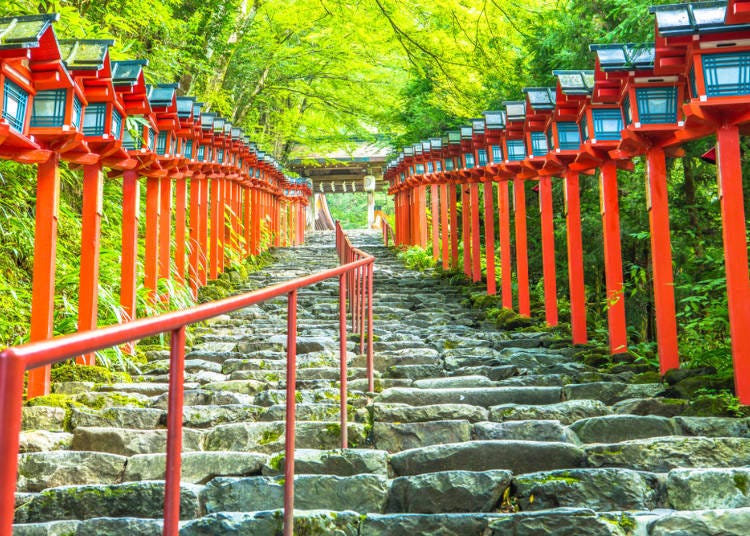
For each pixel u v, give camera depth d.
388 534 3.26
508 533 3.20
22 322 6.50
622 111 6.06
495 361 6.90
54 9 7.60
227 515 3.33
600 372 6.40
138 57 11.21
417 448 4.33
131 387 5.78
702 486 3.51
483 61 13.32
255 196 16.77
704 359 5.65
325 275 3.98
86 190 6.07
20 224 6.99
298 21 17.39
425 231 16.73
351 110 21.80
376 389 5.95
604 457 4.00
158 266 8.57
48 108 5.02
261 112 23.84
